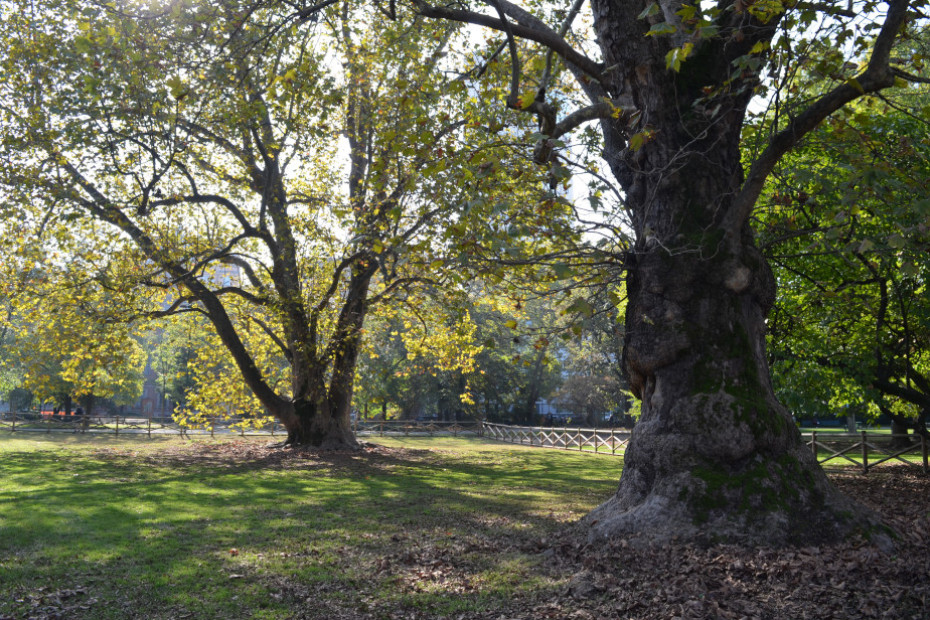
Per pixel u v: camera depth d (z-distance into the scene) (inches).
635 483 346.6
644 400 362.0
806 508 309.6
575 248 352.8
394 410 2279.8
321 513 459.5
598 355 2089.1
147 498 516.4
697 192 354.9
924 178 339.6
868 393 652.1
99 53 368.8
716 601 238.8
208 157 862.5
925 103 564.4
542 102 308.0
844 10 312.2
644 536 312.7
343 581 288.8
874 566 263.1
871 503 475.2
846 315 603.5
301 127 698.2
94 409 2527.1
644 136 294.4
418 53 564.7
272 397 960.3
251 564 318.0
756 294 353.4
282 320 876.0
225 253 847.7
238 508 478.0
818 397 667.4
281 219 905.5
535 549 335.9
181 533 387.5
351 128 886.4
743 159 558.9
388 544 359.6
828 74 315.6
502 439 1443.2
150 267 825.5
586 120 326.3
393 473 729.0
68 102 620.1
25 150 711.7
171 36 430.3
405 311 964.6
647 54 363.9
